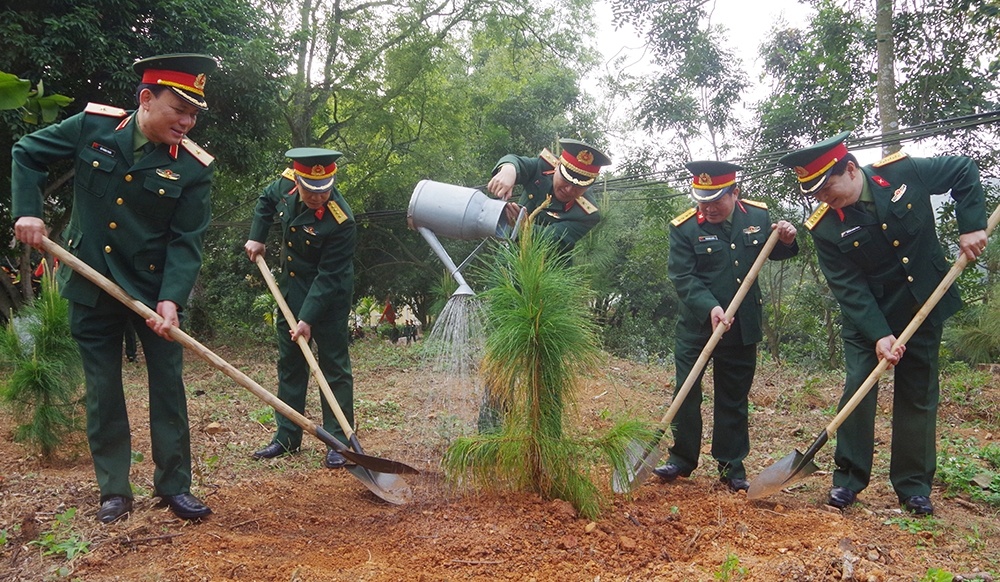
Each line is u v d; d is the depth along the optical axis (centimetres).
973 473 473
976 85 1120
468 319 399
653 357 1256
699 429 452
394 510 378
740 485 445
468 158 2117
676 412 442
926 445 404
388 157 1955
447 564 303
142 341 359
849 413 398
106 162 339
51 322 482
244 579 291
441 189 423
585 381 389
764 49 1509
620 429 359
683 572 295
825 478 488
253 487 428
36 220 321
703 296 434
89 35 1030
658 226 1638
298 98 1808
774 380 912
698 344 449
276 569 301
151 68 332
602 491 370
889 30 1078
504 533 324
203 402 763
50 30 996
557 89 2230
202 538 332
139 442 558
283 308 497
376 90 1873
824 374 984
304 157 465
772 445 607
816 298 1455
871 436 411
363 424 660
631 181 1570
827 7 1267
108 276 345
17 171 326
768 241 430
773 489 401
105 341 351
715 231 447
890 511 401
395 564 307
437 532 333
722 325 421
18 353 486
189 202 356
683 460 455
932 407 404
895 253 399
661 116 1502
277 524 363
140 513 358
